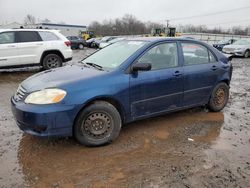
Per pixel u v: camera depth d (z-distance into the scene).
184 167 3.24
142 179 2.98
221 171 3.17
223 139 4.07
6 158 3.40
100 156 3.48
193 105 4.85
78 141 3.67
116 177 3.02
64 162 3.33
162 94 4.27
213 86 5.07
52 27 45.66
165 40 4.44
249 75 10.73
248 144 3.92
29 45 9.63
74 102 3.45
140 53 4.10
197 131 4.35
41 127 3.36
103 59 4.46
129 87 3.87
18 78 9.03
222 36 49.69
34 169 3.16
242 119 5.00
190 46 4.73
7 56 9.33
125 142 3.89
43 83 3.63
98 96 3.61
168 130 4.35
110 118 3.75
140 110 4.09
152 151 3.63
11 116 4.97
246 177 3.06
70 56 10.64
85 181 2.94
